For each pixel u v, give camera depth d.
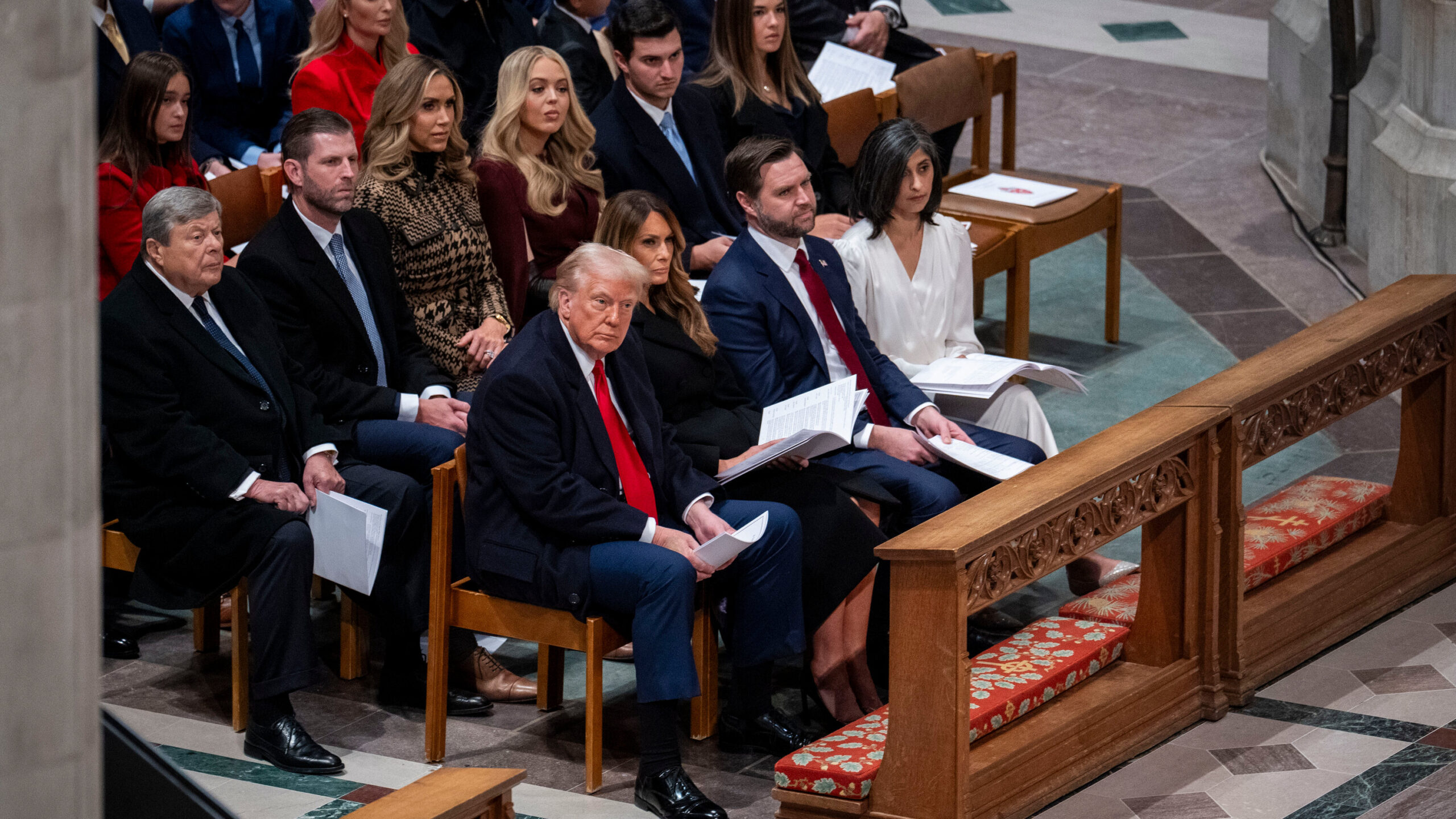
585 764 13.02
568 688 14.55
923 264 16.50
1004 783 11.57
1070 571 16.11
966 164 29.08
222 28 19.84
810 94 20.11
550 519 12.45
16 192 2.37
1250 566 14.09
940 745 11.05
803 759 11.64
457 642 14.27
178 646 15.04
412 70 15.35
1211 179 28.44
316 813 11.76
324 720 13.74
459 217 15.87
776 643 12.96
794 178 14.98
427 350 15.72
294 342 14.55
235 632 13.21
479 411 12.70
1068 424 19.84
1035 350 22.23
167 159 15.82
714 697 13.46
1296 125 27.33
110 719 8.11
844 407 14.01
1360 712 13.32
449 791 8.65
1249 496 17.95
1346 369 14.59
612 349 12.77
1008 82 24.25
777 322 15.17
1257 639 13.80
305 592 12.78
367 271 15.09
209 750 12.95
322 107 18.25
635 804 12.23
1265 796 11.98
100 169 15.27
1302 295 23.67
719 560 12.31
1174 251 25.58
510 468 12.45
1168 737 13.09
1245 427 13.51
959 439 15.09
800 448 13.83
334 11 18.30
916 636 11.03
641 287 12.74
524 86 16.47
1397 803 11.77
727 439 14.30
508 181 16.44
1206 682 13.45
